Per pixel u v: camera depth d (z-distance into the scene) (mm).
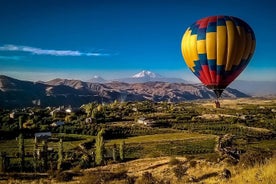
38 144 144375
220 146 141625
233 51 43031
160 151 134250
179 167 45812
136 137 165625
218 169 41156
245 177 26469
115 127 183750
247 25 44562
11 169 99688
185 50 46406
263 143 155375
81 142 148875
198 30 44531
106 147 140125
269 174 24828
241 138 165500
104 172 60656
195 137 164750
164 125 199250
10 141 152750
